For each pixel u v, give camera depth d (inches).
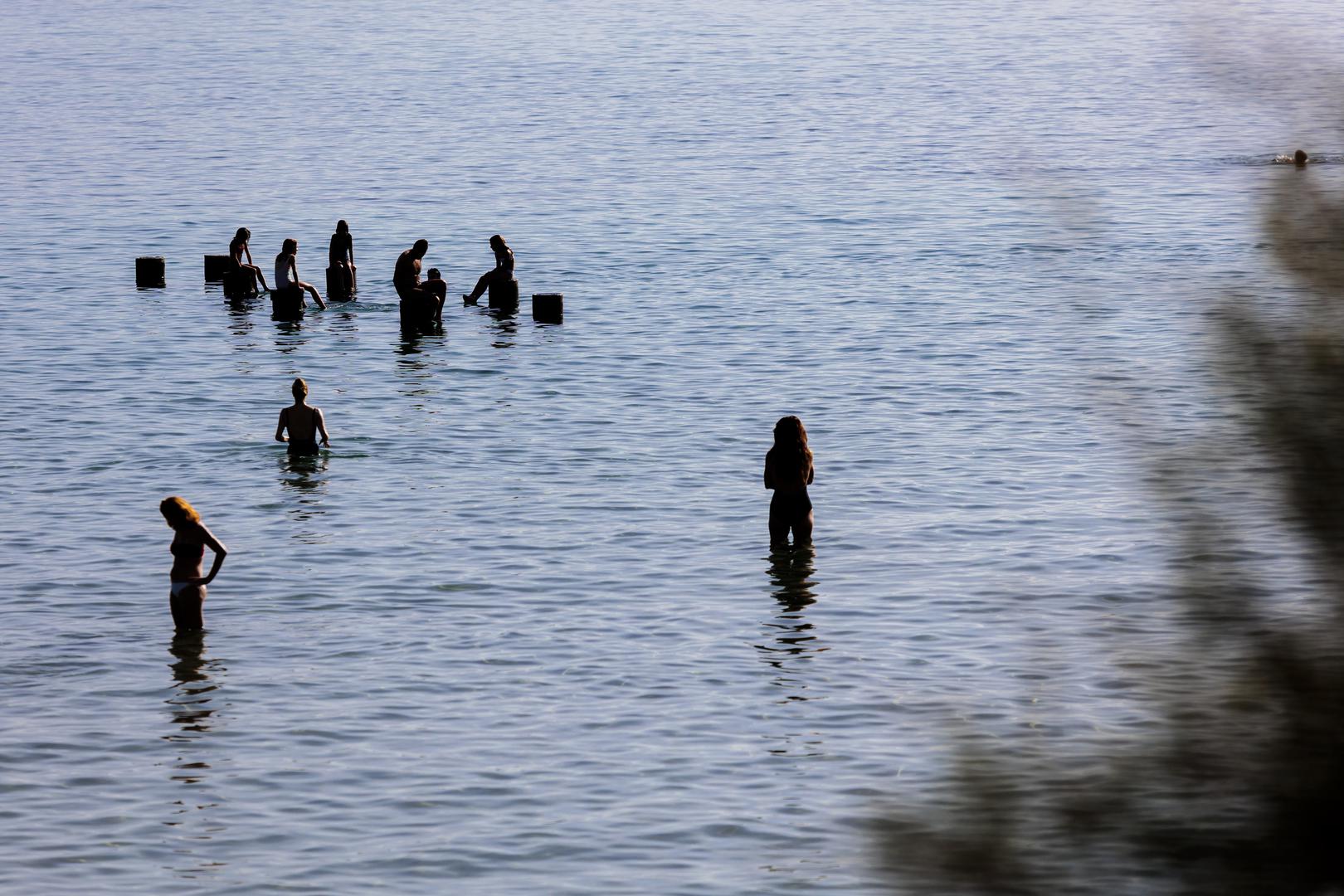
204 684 1754.4
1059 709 1601.9
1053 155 6742.1
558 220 5438.0
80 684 1755.7
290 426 2731.3
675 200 5812.0
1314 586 480.1
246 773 1519.4
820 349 3570.4
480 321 3978.8
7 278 4495.6
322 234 5265.8
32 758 1555.1
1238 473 491.8
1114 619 1892.2
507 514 2406.5
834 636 1872.5
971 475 2583.7
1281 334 479.5
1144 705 1596.9
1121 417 561.0
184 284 4468.5
